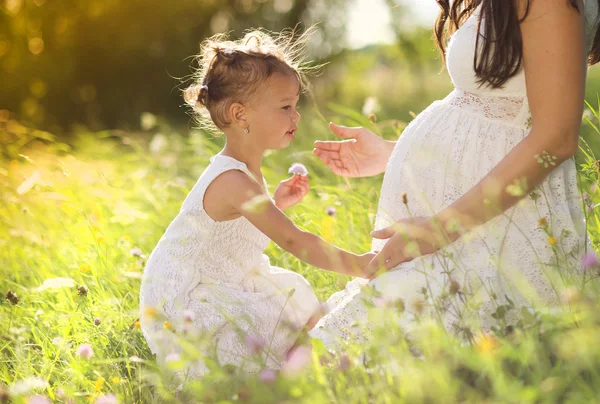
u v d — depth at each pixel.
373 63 12.38
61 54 12.28
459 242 2.04
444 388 1.52
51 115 12.27
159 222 3.76
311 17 12.82
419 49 11.28
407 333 1.89
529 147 1.90
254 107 2.37
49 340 2.46
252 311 2.26
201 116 2.85
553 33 1.85
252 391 1.78
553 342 1.69
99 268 2.98
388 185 2.21
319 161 4.60
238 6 13.23
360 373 1.74
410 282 2.03
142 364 2.32
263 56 2.39
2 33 11.80
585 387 1.50
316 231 3.22
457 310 1.91
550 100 1.87
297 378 1.70
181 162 5.39
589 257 1.87
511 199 1.93
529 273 2.02
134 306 2.79
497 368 1.57
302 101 11.62
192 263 2.32
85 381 2.09
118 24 12.63
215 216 2.33
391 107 9.27
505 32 1.90
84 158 6.02
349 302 2.10
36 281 3.10
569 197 2.07
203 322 2.22
